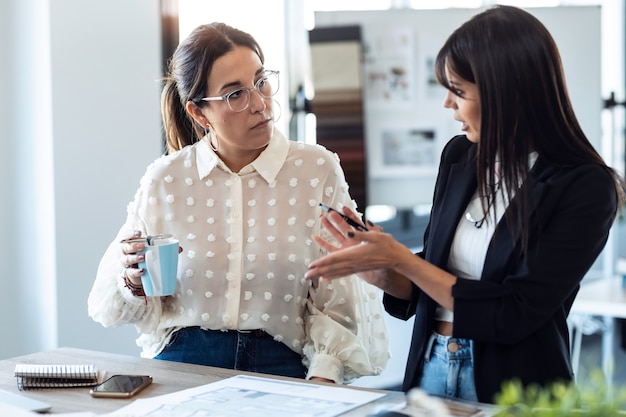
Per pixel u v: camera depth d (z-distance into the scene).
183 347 2.04
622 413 0.98
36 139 2.96
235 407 1.44
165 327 2.06
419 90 3.95
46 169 2.94
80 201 3.00
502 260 1.54
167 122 2.21
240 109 1.95
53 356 1.85
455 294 1.51
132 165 3.15
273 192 2.05
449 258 1.68
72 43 2.95
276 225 2.03
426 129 3.96
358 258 1.51
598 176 1.51
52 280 2.95
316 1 4.07
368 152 3.96
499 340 1.51
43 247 2.98
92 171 3.03
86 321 3.05
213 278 2.02
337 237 1.60
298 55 3.99
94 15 3.01
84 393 1.58
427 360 1.67
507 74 1.49
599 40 4.08
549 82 1.50
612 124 4.61
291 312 2.04
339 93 3.89
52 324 2.96
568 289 1.51
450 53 1.55
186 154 2.11
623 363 4.38
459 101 1.57
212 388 1.57
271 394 1.52
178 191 2.08
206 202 2.06
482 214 1.63
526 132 1.51
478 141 1.57
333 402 1.46
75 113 2.97
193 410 1.43
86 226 3.02
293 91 4.00
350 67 3.87
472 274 1.63
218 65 1.94
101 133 3.05
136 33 3.14
